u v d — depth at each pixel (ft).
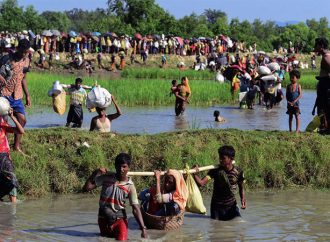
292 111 48.11
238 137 41.91
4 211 31.53
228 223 30.09
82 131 41.04
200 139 41.11
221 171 30.71
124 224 26.76
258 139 41.96
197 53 188.75
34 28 229.45
